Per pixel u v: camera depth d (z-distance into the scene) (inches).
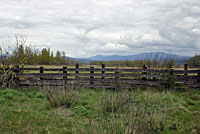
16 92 371.2
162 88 448.5
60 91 330.3
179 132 211.0
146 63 508.1
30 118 234.5
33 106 291.4
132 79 467.2
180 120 247.9
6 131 192.4
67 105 297.7
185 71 457.1
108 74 469.7
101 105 269.6
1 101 302.4
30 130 200.5
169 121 239.9
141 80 460.4
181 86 448.1
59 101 301.6
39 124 219.3
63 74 468.8
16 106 282.5
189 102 335.3
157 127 201.2
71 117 248.7
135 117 188.7
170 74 457.4
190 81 446.0
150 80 470.0
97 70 470.9
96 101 320.5
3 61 451.8
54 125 218.8
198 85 451.2
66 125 221.0
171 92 416.2
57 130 205.3
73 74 470.9
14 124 211.6
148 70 466.0
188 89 426.0
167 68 466.6
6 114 240.1
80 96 355.6
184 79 458.9
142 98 330.6
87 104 309.6
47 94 315.9
